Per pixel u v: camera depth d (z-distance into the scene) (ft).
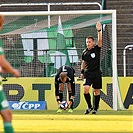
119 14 237.25
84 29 184.44
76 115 143.23
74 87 160.56
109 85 175.32
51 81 178.09
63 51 184.65
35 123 113.60
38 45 186.29
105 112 158.92
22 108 178.09
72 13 174.19
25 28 184.75
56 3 218.79
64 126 105.09
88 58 147.43
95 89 149.69
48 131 93.91
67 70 160.15
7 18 183.52
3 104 67.46
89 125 107.86
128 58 212.23
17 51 185.78
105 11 172.96
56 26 184.34
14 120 123.54
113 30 171.42
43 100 177.99
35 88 178.29
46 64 185.16
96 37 183.62
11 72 67.21
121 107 175.22
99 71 148.66
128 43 232.73
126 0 238.07
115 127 102.78
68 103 163.53
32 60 185.47
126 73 209.46
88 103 149.18
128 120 123.44
